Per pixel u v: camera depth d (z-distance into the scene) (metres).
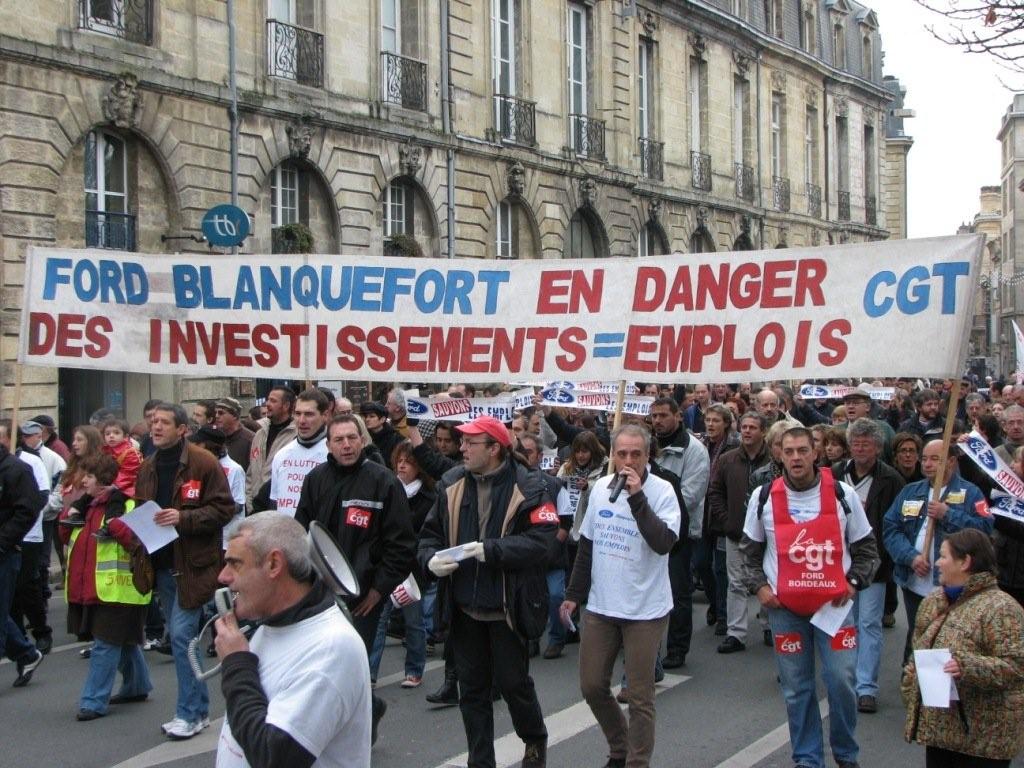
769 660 9.95
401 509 6.93
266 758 3.45
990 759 5.30
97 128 18.94
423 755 7.41
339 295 8.76
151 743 7.65
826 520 6.66
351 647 3.63
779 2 43.31
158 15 19.70
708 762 7.24
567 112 30.67
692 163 37.47
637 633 6.58
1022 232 78.88
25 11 17.56
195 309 9.01
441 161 25.88
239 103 21.03
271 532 3.66
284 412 10.61
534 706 6.52
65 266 9.14
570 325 8.36
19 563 9.29
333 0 23.36
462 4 26.73
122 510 8.05
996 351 84.94
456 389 13.88
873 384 24.22
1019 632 5.25
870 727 8.00
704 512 10.66
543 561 6.39
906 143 71.81
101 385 19.61
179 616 7.80
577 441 9.92
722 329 7.95
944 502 8.04
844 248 7.63
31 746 7.61
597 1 31.67
